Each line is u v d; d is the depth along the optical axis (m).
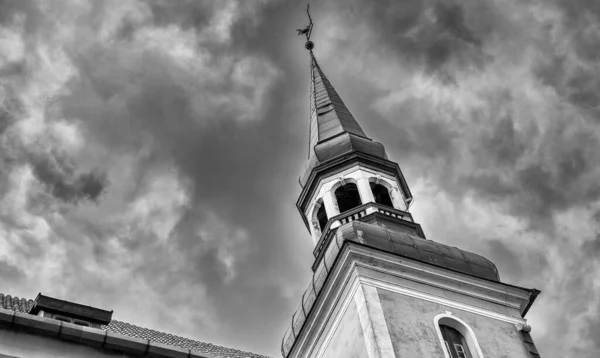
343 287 28.17
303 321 29.55
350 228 29.53
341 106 41.06
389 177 36.66
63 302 20.59
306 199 36.81
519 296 29.89
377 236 29.36
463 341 27.72
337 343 27.66
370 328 26.05
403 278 28.41
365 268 28.03
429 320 27.36
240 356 30.86
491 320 28.66
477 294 29.31
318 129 39.31
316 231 35.44
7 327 16.91
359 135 38.31
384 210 34.06
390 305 27.19
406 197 37.25
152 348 18.03
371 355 25.47
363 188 35.34
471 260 30.17
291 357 29.84
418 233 33.59
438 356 26.12
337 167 36.56
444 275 29.09
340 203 36.25
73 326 17.38
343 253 28.30
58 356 17.14
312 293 29.55
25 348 16.89
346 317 27.61
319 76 44.72
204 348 29.75
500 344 27.84
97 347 17.62
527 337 28.69
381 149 37.88
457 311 28.31
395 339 25.95
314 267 32.44
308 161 37.88
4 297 25.92
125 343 17.78
